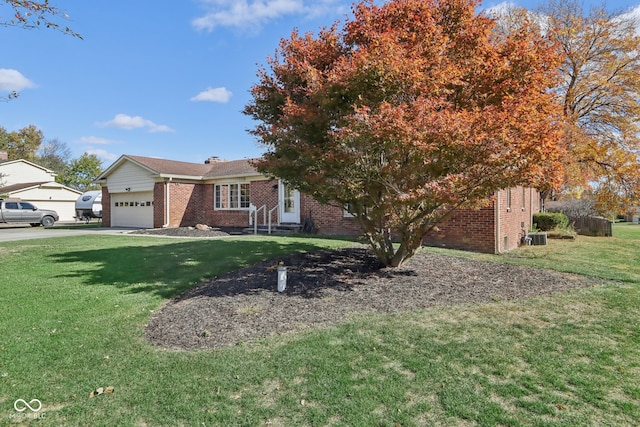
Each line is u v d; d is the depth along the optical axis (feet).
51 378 10.42
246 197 60.95
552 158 16.15
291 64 21.11
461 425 8.25
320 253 29.81
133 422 8.49
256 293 18.75
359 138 16.53
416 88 16.99
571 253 35.35
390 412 8.73
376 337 13.10
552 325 14.33
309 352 11.86
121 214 70.59
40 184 99.14
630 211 62.64
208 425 8.34
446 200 16.94
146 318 15.33
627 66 61.57
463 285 20.48
